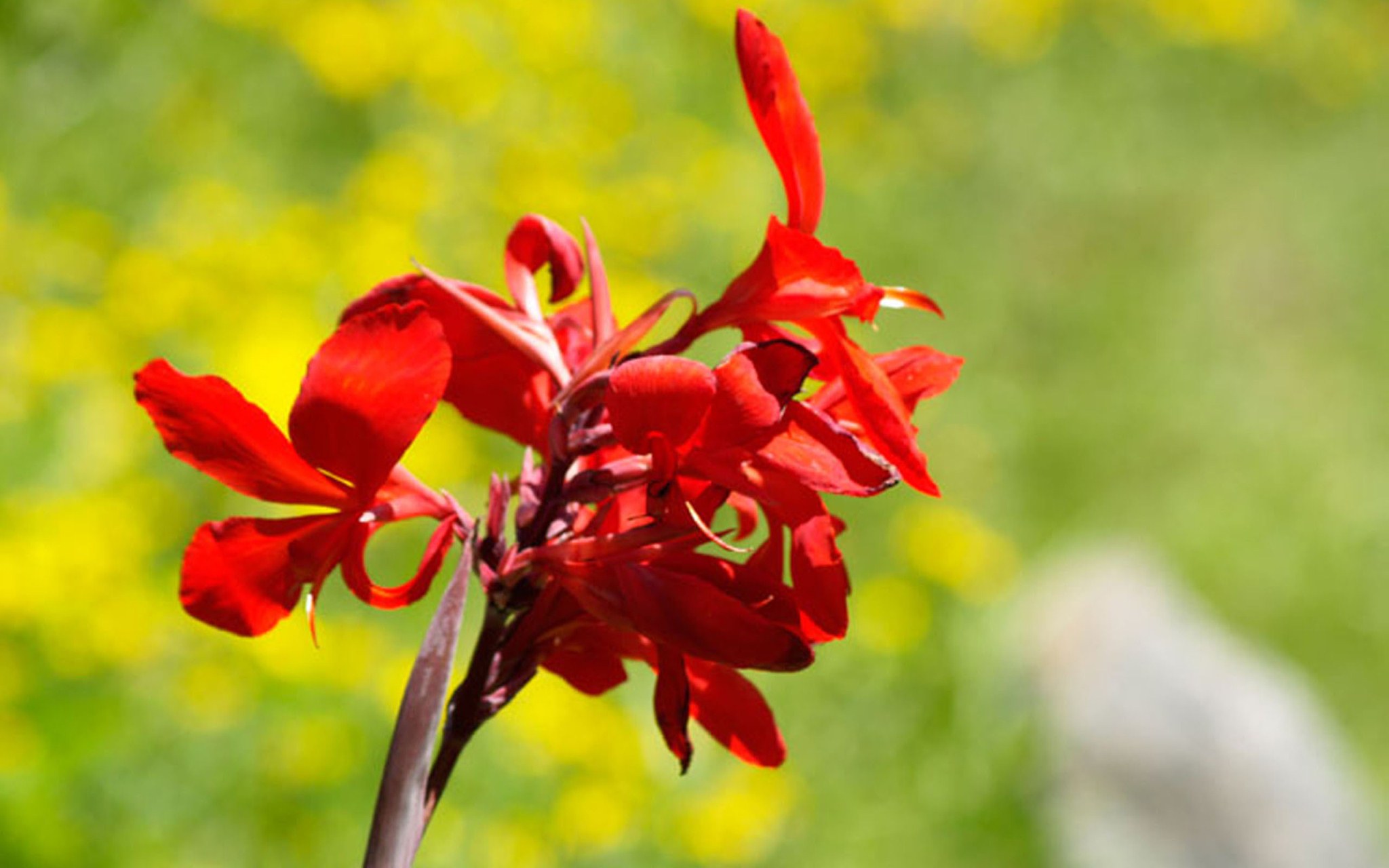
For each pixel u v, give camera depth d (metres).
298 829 5.41
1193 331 11.80
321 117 9.01
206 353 6.81
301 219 7.71
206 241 7.24
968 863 7.05
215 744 5.38
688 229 9.77
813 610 1.87
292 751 5.39
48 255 7.12
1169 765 7.73
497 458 7.29
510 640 2.00
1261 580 10.08
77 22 8.20
